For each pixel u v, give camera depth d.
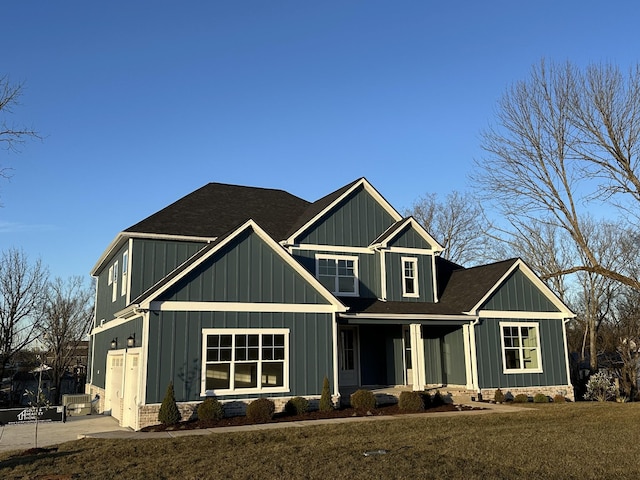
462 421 15.62
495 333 22.17
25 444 14.09
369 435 13.45
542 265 37.28
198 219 21.97
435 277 23.78
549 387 22.66
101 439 13.72
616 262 36.66
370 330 22.84
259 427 14.73
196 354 16.42
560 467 9.87
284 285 18.11
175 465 10.48
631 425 14.66
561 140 24.38
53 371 42.78
